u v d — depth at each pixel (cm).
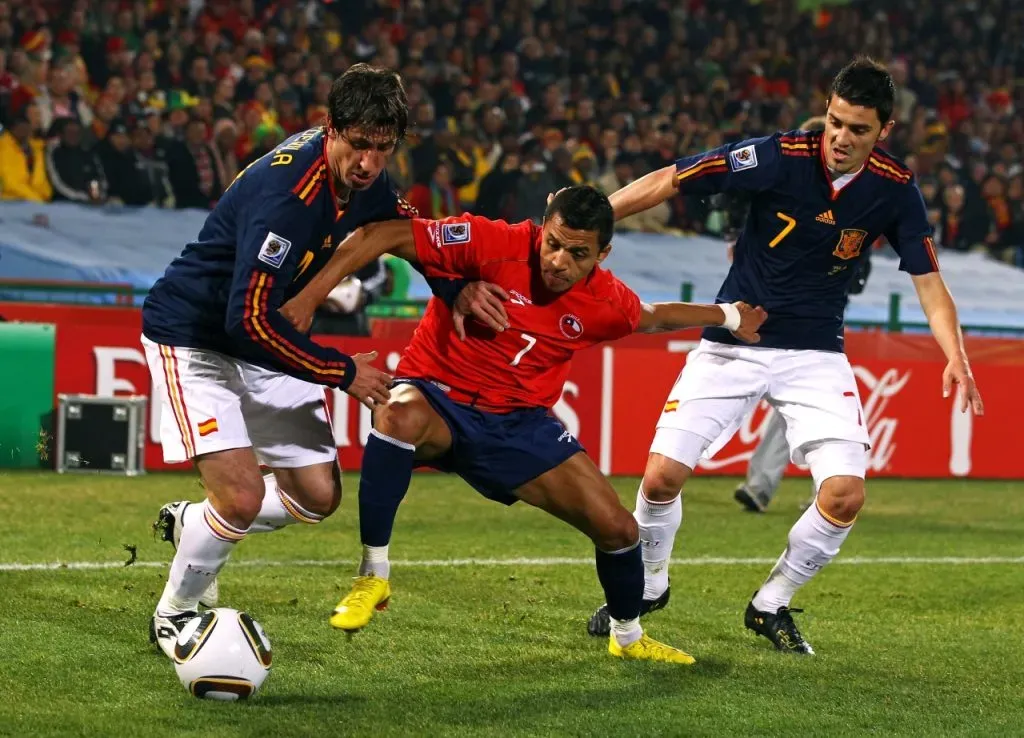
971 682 1572
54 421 3450
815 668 1614
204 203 4816
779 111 6431
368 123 1286
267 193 1326
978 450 4141
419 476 3706
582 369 3791
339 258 1426
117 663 1490
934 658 1698
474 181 5291
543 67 6372
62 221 4472
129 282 4266
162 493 3059
